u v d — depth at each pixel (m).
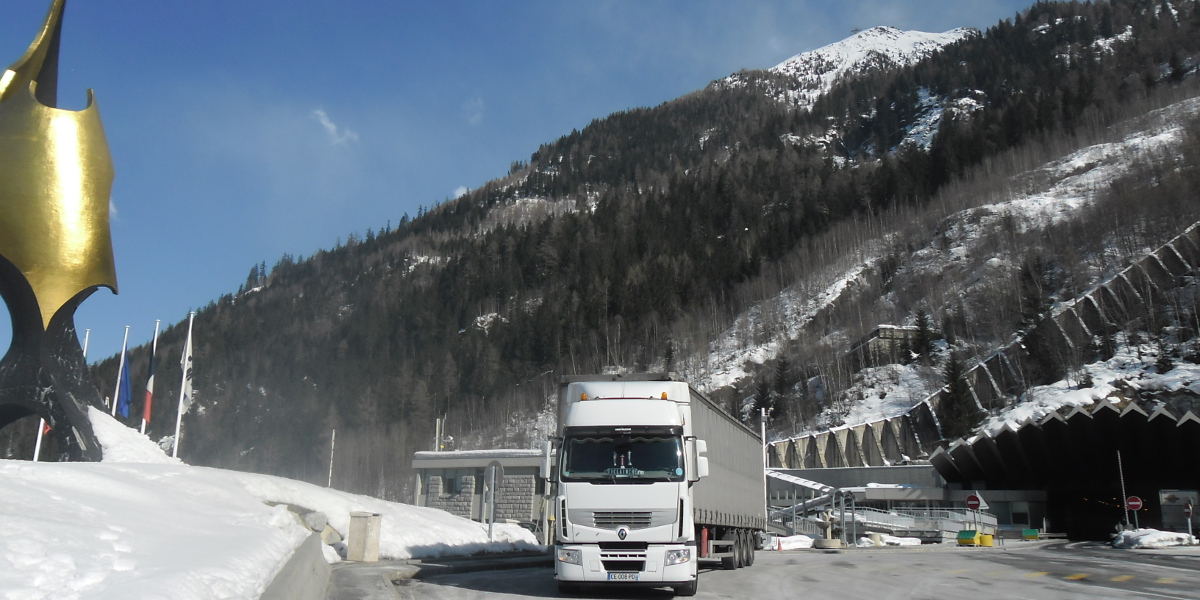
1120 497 69.88
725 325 164.88
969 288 132.62
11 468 14.64
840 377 118.88
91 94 32.25
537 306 183.75
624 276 189.25
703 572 22.72
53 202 31.00
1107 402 62.94
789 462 97.50
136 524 12.27
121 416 40.22
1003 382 105.06
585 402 17.02
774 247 194.00
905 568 25.00
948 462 73.50
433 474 51.16
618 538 15.51
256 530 16.23
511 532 32.94
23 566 7.67
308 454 127.75
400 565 20.97
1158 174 140.12
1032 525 70.88
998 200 167.38
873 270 159.75
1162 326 101.00
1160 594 17.42
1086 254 126.19
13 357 30.97
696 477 16.36
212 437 137.75
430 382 155.38
